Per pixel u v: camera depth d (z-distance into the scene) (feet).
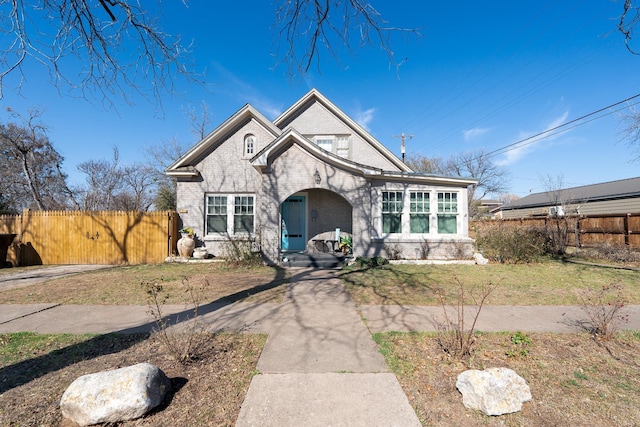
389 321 17.44
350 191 38.22
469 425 8.80
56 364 12.30
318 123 51.21
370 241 38.42
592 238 48.70
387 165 50.75
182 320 17.69
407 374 11.46
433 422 8.89
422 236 39.34
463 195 40.06
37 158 86.53
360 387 10.57
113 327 16.56
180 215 44.19
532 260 38.22
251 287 26.08
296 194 46.47
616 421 9.00
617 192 77.97
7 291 25.02
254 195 44.80
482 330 15.90
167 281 28.55
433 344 14.11
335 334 15.47
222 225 44.45
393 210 39.52
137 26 14.74
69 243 41.22
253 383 10.80
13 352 13.41
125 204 99.76
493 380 9.59
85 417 8.68
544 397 10.12
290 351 13.46
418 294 23.63
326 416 9.02
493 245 40.34
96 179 101.65
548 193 100.42
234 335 15.29
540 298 22.50
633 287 25.81
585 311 19.22
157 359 12.69
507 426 8.77
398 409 9.39
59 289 25.59
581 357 12.93
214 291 24.66
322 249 43.96
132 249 41.55
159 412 9.29
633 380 11.19
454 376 11.37
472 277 29.76
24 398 10.00
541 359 12.70
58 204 92.32
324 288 25.66
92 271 34.58
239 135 45.14
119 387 9.04
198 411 9.32
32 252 40.86
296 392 10.25
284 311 19.38
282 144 37.52
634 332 15.60
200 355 13.00
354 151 50.90
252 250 38.86
